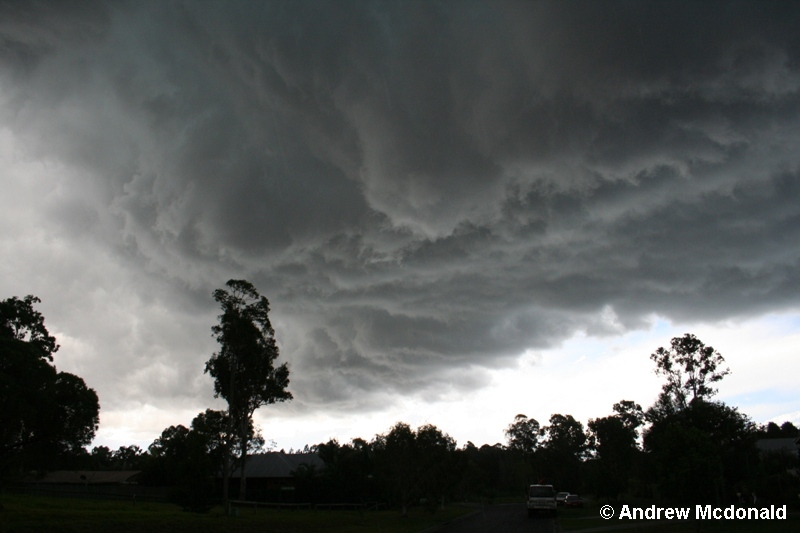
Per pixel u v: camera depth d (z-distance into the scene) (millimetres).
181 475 41594
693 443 24734
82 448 37469
